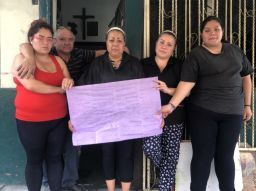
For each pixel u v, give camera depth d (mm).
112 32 3053
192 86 3043
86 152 4555
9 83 3656
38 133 2918
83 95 3051
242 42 3701
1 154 3734
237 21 3697
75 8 8438
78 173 4035
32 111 2875
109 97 3086
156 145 3195
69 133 3480
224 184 3123
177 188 3441
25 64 2748
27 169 3049
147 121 3137
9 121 3684
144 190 3670
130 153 3238
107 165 3252
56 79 2957
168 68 3199
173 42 3135
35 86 2814
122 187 3287
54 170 3109
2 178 3770
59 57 3133
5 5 3604
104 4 8500
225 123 3045
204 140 3051
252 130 3695
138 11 3621
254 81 3709
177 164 3434
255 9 3660
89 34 8508
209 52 2988
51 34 2908
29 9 3623
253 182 3572
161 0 3545
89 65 3203
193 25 3648
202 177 3102
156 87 3094
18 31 3633
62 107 3010
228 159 3082
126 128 3131
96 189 3729
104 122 3117
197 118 3062
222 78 2961
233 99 3000
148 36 3557
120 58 3137
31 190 3064
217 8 3551
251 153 3637
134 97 3104
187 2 3605
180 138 3297
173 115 3195
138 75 3127
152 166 3744
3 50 3629
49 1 3625
